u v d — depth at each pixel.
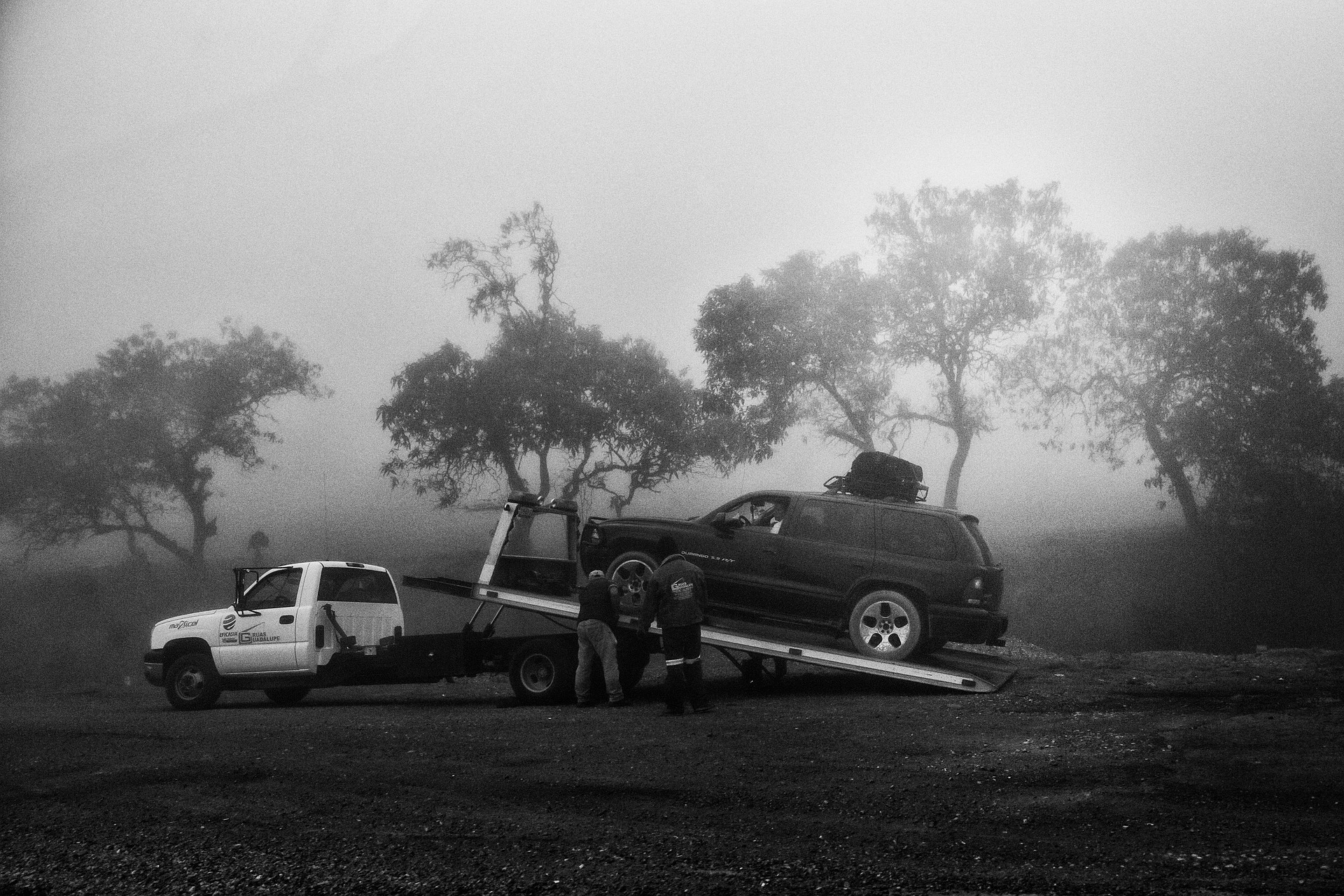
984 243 26.98
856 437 27.62
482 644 12.55
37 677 27.84
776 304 27.28
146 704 15.56
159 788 7.65
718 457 28.72
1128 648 23.25
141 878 5.49
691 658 10.84
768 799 6.71
